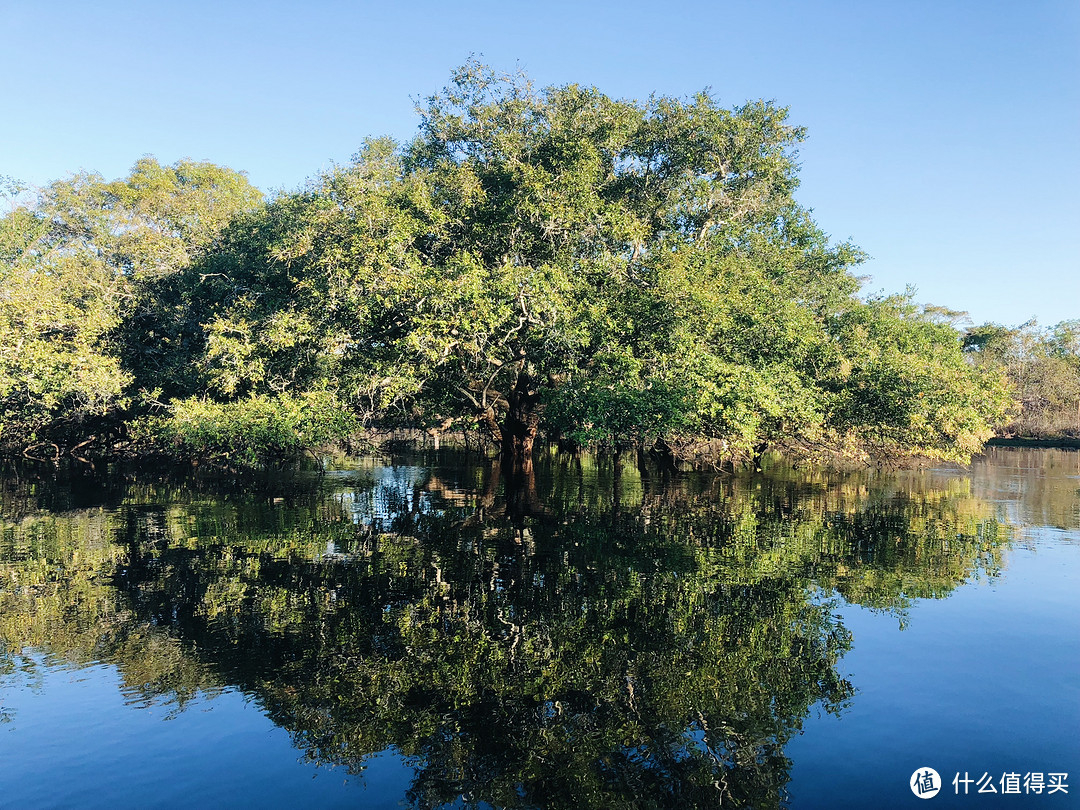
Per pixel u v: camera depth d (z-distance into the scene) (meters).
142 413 33.06
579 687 7.61
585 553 13.30
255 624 9.34
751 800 5.51
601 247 22.84
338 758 6.20
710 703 7.25
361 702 7.24
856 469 29.61
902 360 25.14
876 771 5.93
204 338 31.20
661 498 20.64
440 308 19.73
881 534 15.27
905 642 8.78
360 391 22.72
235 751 6.28
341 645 8.69
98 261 33.16
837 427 25.20
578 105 24.73
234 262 30.62
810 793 5.61
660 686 7.62
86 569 12.02
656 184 26.28
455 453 36.88
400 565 12.34
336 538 14.59
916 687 7.51
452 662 8.20
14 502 19.69
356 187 22.44
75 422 32.28
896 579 11.57
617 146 24.52
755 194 25.80
